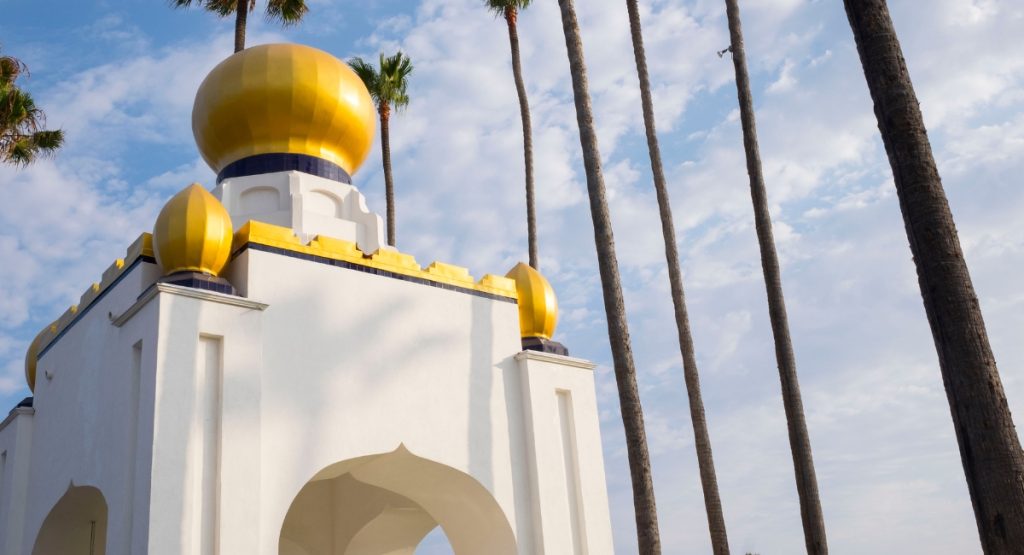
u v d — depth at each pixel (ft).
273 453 33.94
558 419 42.68
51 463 41.55
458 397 40.04
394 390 38.11
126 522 31.45
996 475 20.07
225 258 36.52
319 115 45.96
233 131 45.80
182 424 31.76
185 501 30.91
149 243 38.37
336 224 44.39
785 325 49.26
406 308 39.96
